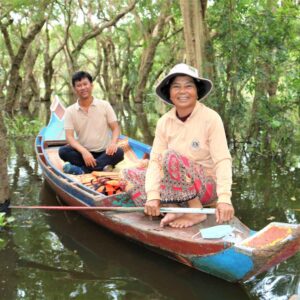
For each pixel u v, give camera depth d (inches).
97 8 717.3
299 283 122.4
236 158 281.9
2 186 179.8
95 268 136.0
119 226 150.3
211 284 125.4
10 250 149.6
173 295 120.2
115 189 174.1
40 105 754.2
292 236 108.4
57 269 135.9
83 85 207.3
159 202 136.7
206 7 321.4
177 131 140.0
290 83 286.7
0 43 780.0
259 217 173.8
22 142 361.7
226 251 117.0
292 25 286.0
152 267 136.3
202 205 142.7
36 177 245.0
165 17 639.8
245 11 292.0
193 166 136.6
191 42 294.5
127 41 847.7
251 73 292.8
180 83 133.0
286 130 291.0
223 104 305.4
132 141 246.1
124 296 119.5
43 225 172.2
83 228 168.9
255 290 120.4
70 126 212.1
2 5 457.1
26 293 121.3
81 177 197.8
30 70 661.3
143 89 717.9
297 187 214.1
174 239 130.4
